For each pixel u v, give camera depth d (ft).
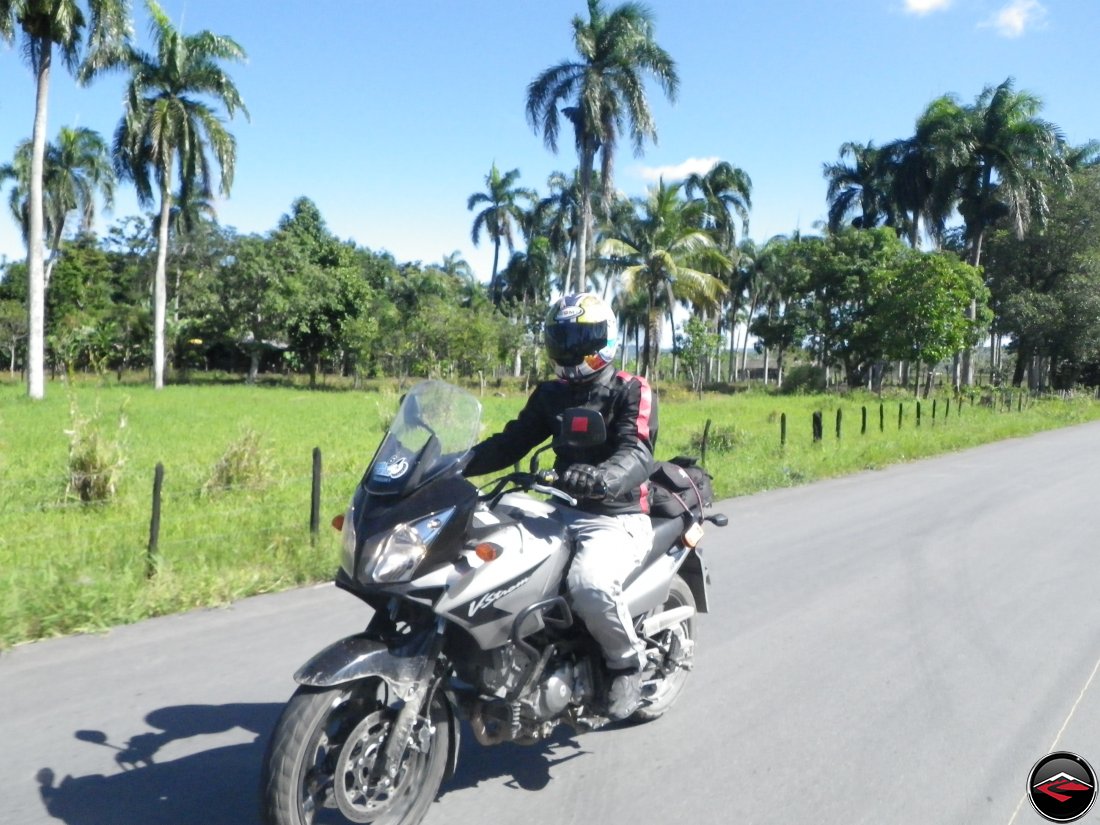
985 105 139.23
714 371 245.24
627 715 13.46
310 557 24.66
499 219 180.86
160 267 121.08
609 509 13.41
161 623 20.08
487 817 12.23
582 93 100.78
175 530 27.84
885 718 15.61
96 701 15.74
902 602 22.62
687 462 15.75
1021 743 14.67
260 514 30.55
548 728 12.73
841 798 12.91
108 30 87.97
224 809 12.25
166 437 54.13
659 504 14.67
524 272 197.06
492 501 12.50
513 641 11.83
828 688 16.94
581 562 12.57
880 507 36.55
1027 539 30.22
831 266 148.25
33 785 12.79
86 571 22.30
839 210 161.58
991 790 13.19
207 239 147.84
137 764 13.50
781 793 13.04
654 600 13.89
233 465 35.81
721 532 31.22
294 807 10.35
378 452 11.81
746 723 15.39
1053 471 49.01
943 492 40.78
